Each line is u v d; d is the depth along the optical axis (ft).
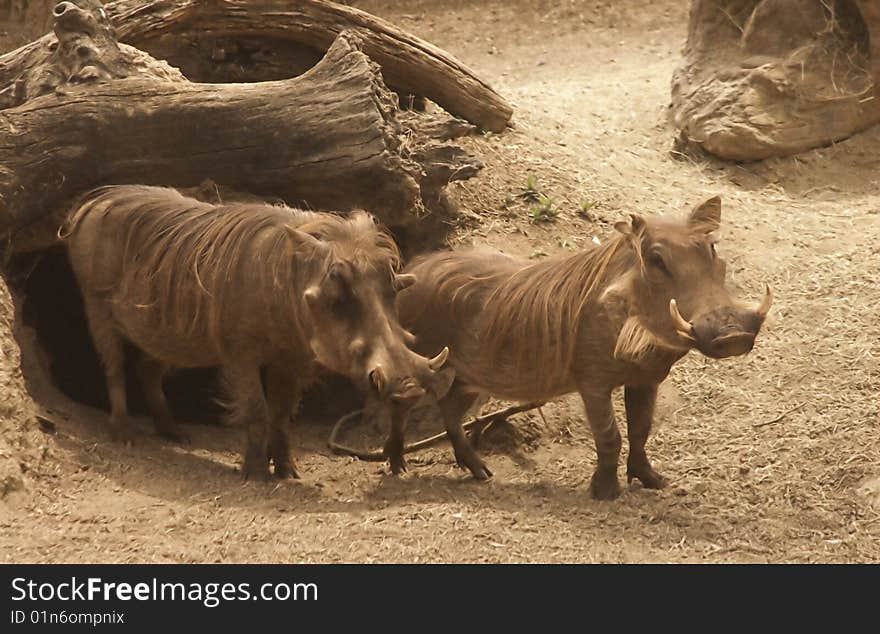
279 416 83.51
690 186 127.03
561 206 115.03
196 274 80.48
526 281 78.95
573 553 67.26
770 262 107.65
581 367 76.07
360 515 73.20
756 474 81.00
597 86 164.45
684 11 219.41
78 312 109.29
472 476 84.69
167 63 110.32
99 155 93.50
